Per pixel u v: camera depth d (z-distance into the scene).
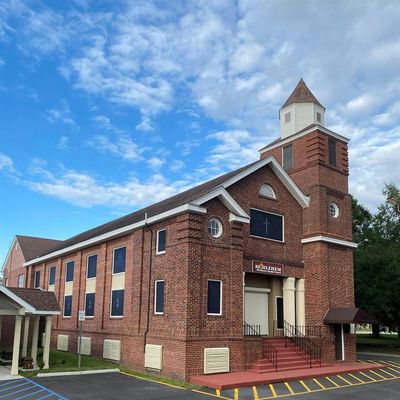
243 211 21.97
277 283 25.19
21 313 19.80
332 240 25.91
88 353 26.78
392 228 43.91
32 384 17.31
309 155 27.09
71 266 32.00
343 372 21.20
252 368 20.38
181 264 19.97
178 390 16.66
